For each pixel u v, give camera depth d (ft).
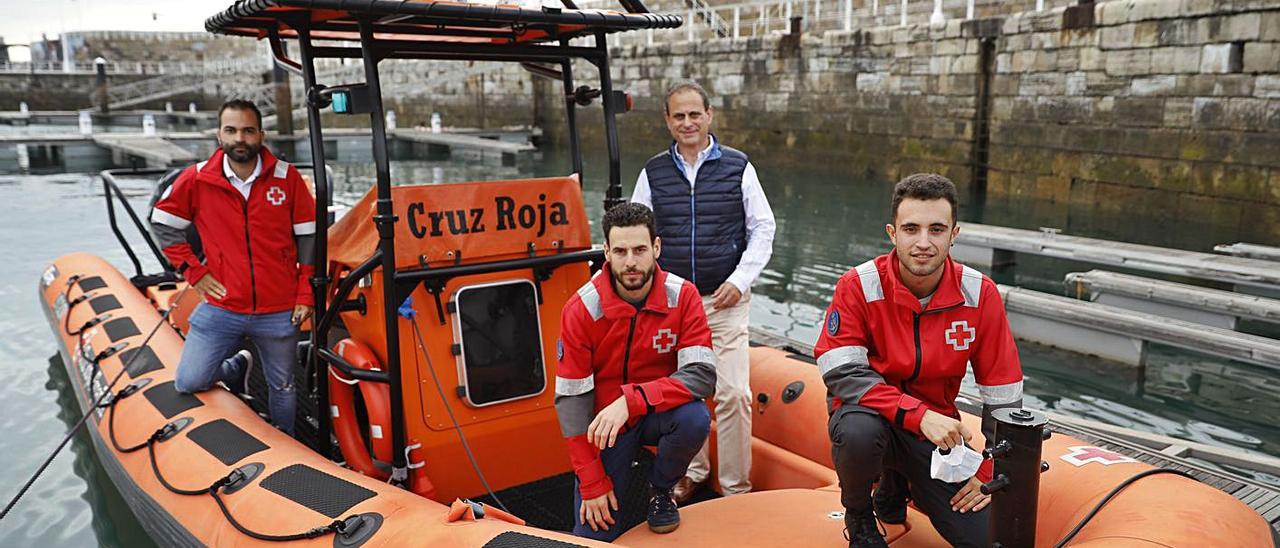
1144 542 6.28
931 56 43.04
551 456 10.32
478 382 9.65
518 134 71.56
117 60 135.85
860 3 53.57
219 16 9.40
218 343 10.91
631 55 62.59
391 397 8.93
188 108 120.26
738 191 9.91
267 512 8.45
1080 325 20.02
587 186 47.78
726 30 59.93
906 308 6.56
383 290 8.90
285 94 65.00
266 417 12.37
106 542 11.85
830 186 44.27
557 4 8.68
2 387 17.49
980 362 6.69
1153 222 32.94
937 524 7.06
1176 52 32.65
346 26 9.38
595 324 7.64
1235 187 31.48
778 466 10.48
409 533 7.42
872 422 6.48
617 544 7.52
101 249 30.35
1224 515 6.76
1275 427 15.89
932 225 6.18
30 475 13.74
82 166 59.16
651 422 7.70
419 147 69.21
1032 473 6.22
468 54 9.27
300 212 10.57
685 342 7.77
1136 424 16.14
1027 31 38.24
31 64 128.88
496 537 7.02
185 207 10.29
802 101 50.96
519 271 9.83
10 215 37.27
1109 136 35.45
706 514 8.20
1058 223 33.14
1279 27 29.58
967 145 41.81
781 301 24.27
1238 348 17.47
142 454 10.54
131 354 13.30
